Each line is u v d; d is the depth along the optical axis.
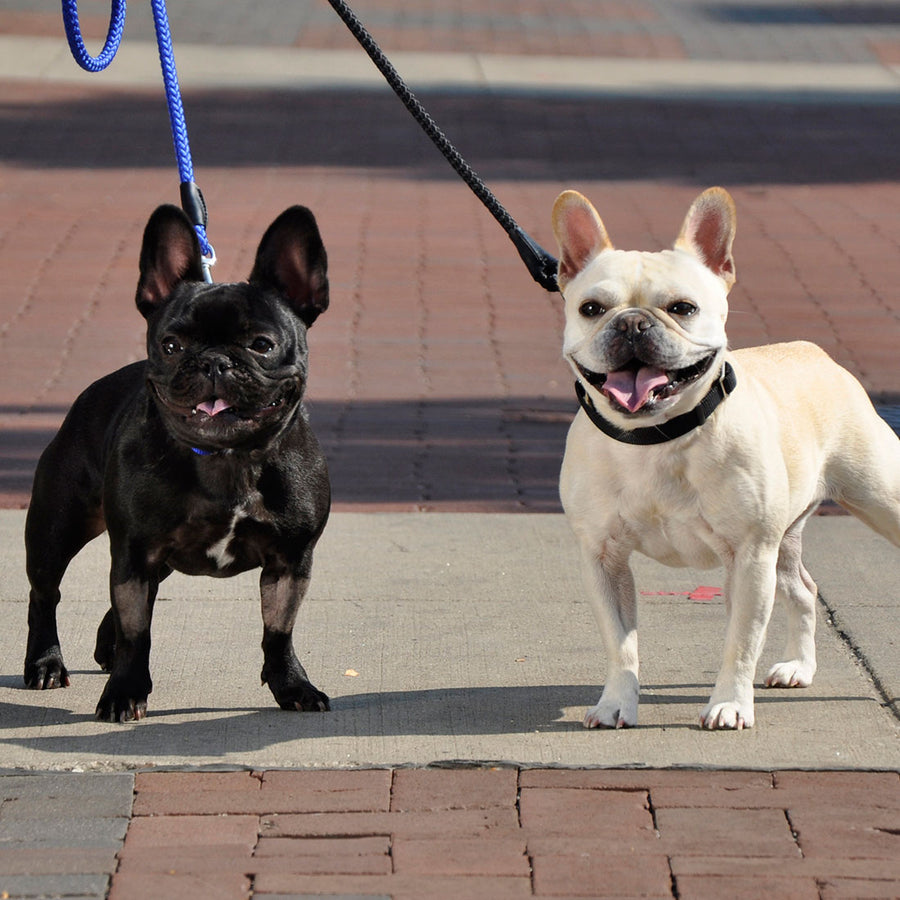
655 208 25.58
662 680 8.77
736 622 7.95
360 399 16.56
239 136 31.27
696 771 7.29
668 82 39.22
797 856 6.39
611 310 7.41
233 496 7.89
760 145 31.75
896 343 18.81
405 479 13.67
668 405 7.33
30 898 6.04
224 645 9.31
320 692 8.27
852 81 40.25
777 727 7.95
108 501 8.02
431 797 6.99
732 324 19.64
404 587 10.44
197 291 7.75
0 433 14.96
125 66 38.25
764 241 24.05
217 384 7.34
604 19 48.94
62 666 8.73
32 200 25.75
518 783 7.14
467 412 16.12
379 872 6.26
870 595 10.24
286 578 8.24
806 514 8.80
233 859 6.38
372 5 49.94
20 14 43.91
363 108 34.22
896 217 25.81
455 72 39.16
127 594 8.05
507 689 8.56
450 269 22.31
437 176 28.09
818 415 8.47
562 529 11.97
